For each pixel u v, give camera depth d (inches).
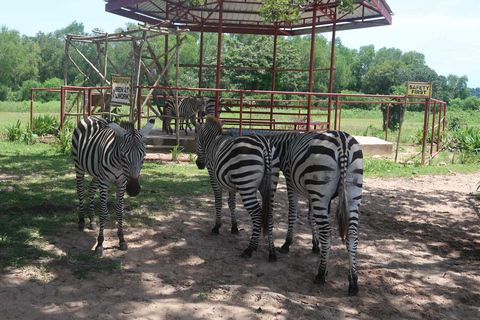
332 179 171.0
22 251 193.8
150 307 153.6
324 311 157.4
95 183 237.9
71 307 150.5
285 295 169.2
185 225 251.6
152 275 181.9
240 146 197.5
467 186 396.8
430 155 527.8
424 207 319.0
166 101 595.8
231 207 238.2
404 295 176.2
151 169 412.2
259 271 193.6
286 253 217.6
